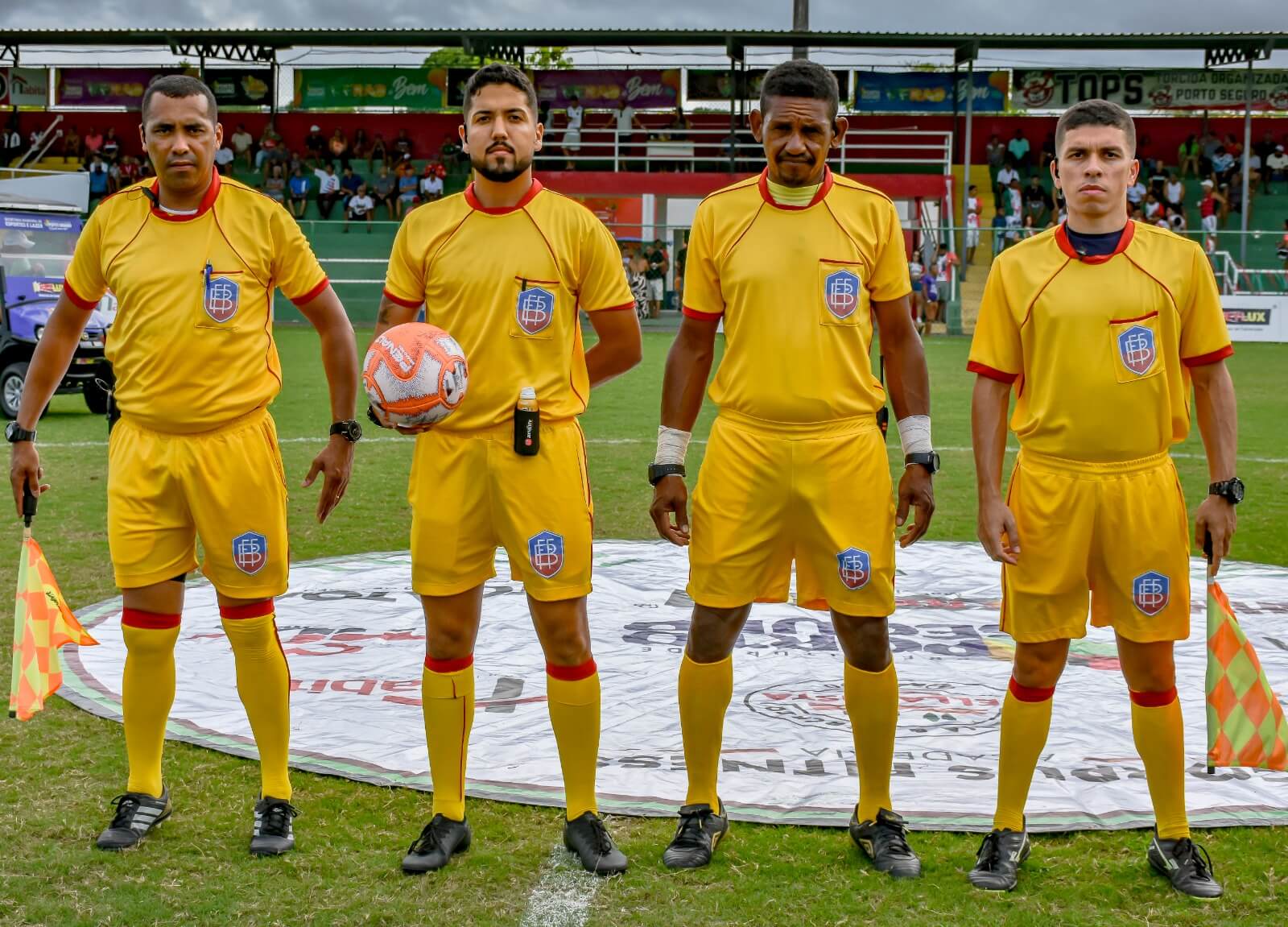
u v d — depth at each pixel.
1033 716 3.67
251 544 3.86
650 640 5.96
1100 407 3.60
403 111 35.06
